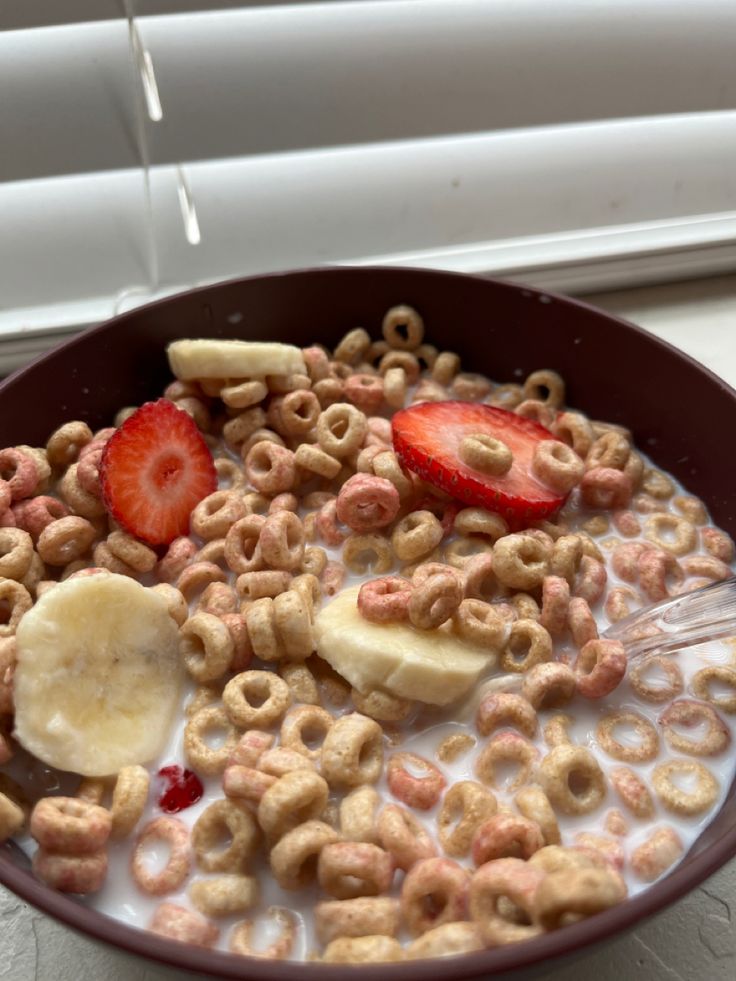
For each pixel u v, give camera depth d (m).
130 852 0.16
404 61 0.24
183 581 0.19
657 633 0.18
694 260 0.28
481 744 0.17
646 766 0.17
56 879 0.14
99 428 0.23
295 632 0.17
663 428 0.22
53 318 0.25
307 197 0.27
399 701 0.17
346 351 0.24
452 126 0.26
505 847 0.14
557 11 0.24
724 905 0.17
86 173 0.25
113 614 0.17
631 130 0.27
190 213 0.26
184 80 0.24
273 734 0.17
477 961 0.12
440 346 0.25
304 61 0.24
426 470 0.20
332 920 0.14
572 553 0.19
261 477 0.21
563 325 0.23
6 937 0.17
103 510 0.20
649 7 0.24
